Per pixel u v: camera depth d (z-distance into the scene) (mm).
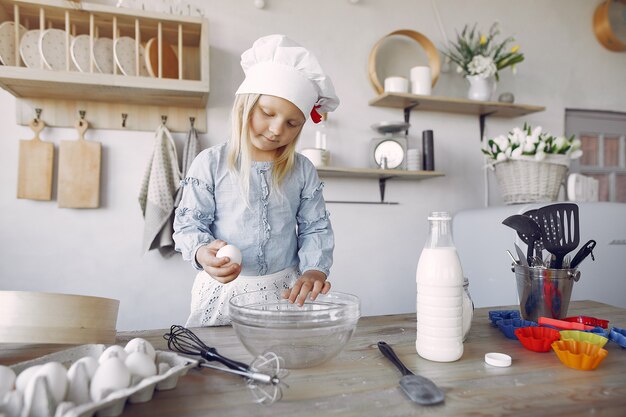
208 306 1139
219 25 1988
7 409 444
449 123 2369
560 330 807
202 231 1010
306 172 1175
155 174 1790
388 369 674
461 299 723
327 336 658
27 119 1756
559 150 2018
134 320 1896
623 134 2734
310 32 2123
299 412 524
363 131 2199
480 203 2422
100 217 1855
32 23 1727
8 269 1759
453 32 2363
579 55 2621
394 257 2270
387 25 2248
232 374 645
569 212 938
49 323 692
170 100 1815
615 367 687
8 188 1760
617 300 1869
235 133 1045
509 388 602
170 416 509
